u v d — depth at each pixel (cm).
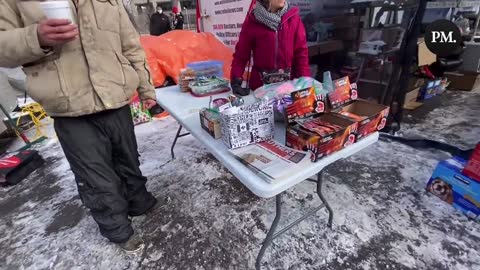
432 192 175
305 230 154
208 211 175
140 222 168
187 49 347
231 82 175
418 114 299
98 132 118
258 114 101
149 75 136
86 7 99
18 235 166
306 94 101
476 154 148
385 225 154
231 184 201
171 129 305
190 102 162
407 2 216
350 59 279
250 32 175
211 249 146
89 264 142
